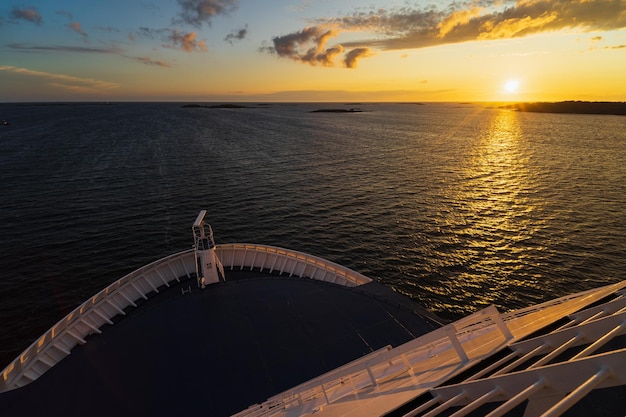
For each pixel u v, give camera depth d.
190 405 13.43
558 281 35.34
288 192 65.31
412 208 56.88
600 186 66.75
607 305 8.09
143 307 21.91
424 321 18.48
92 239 45.38
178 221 51.72
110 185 67.75
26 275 36.91
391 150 112.50
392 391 8.45
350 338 17.08
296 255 26.62
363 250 42.81
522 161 92.75
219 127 179.75
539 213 53.38
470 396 6.50
